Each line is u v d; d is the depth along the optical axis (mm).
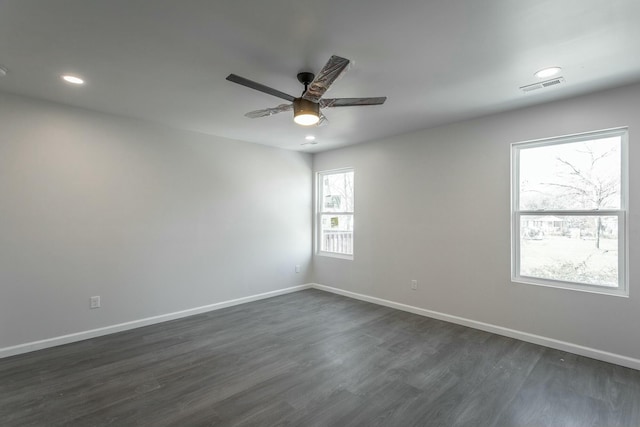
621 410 2143
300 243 5520
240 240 4703
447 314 3900
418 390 2395
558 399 2271
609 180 2887
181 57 2232
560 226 3154
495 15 1758
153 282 3846
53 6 1659
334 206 5477
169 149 3982
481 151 3588
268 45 2072
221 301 4484
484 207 3576
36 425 2006
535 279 3289
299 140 4719
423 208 4129
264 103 3158
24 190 3008
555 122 3082
